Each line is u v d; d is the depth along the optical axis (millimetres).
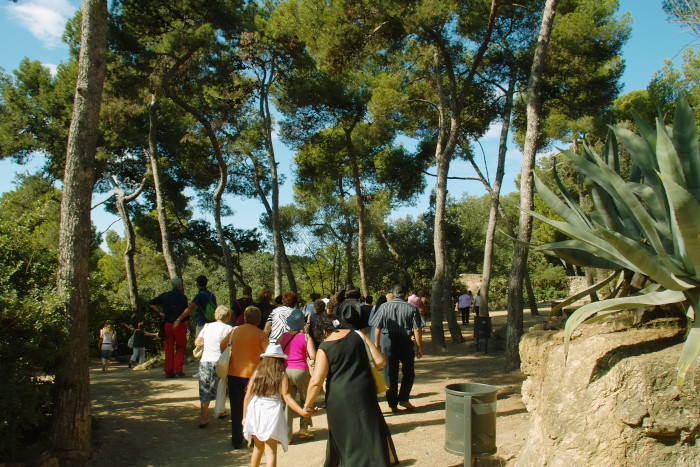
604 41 18266
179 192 28188
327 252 39875
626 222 4938
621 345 4176
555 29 17422
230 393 7289
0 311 5922
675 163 3990
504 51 19062
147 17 18172
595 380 4051
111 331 15516
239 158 27500
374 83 22203
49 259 7371
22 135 23031
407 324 8359
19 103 22672
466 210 40781
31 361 6270
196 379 12039
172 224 30297
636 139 4684
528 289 26047
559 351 4645
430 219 35375
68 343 6465
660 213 4555
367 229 27797
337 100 22469
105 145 23250
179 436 7801
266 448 5434
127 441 7352
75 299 6742
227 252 21266
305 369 7320
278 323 8227
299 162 27641
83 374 6730
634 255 3746
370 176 28281
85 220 6992
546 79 19391
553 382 4477
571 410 4090
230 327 8516
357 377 4555
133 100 19562
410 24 14648
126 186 27906
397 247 35094
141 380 12086
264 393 5379
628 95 27703
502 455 5500
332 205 28188
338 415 4477
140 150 25375
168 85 18453
